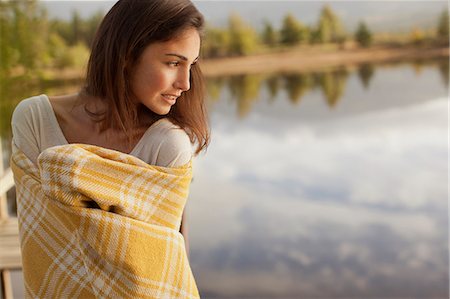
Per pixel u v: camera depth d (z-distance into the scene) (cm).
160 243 95
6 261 183
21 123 101
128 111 98
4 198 234
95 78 101
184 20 93
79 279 94
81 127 102
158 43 93
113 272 92
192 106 106
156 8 92
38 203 96
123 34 94
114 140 101
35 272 97
